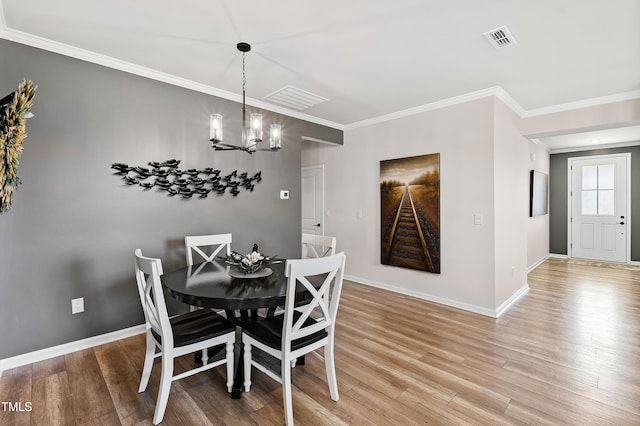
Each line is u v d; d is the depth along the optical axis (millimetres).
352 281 4840
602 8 1967
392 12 2033
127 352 2568
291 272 1683
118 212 2795
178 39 2387
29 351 2387
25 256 2363
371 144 4543
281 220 4137
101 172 2695
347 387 2104
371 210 4566
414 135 4031
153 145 2992
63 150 2506
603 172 6336
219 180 3496
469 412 1853
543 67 2807
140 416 1812
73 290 2574
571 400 1958
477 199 3473
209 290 1922
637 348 2648
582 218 6605
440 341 2787
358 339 2826
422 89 3369
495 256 3373
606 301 3904
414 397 1996
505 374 2256
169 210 3117
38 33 2299
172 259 3137
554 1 1902
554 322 3221
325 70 2912
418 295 4023
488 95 3352
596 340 2803
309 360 2467
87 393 2021
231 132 3604
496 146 3393
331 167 5141
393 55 2615
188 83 3193
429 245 3867
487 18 2090
